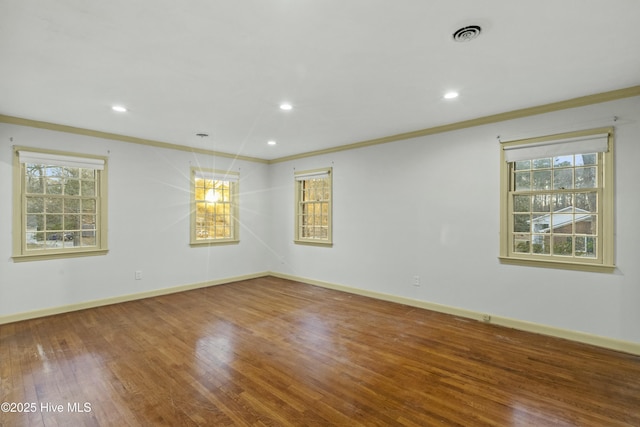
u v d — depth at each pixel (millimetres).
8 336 3383
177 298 4926
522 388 2406
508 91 3049
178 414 2102
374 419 2055
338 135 4684
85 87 2896
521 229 3680
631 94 2982
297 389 2396
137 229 4848
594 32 2057
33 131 3936
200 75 2666
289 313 4191
